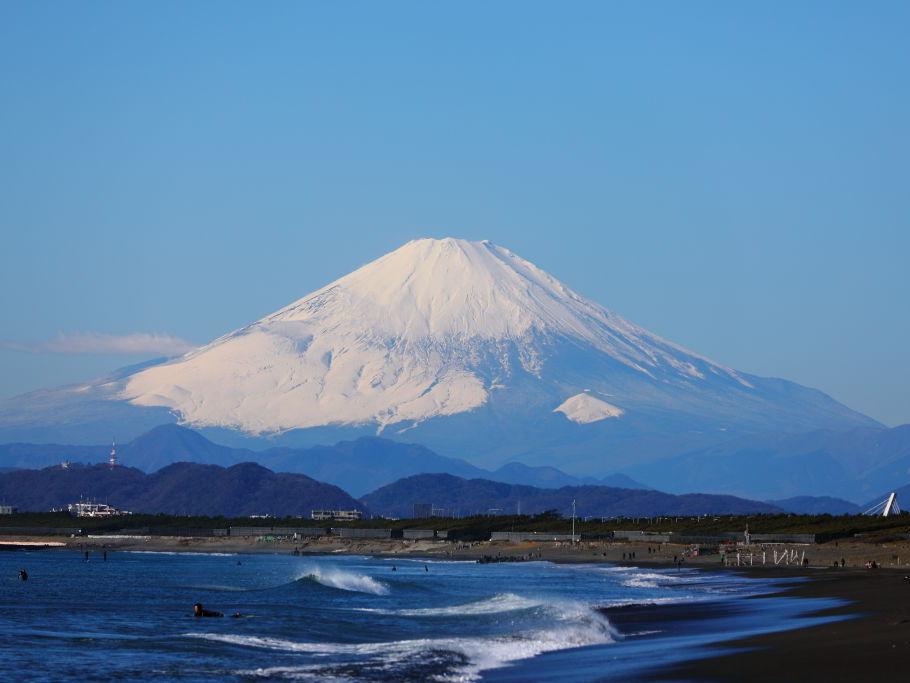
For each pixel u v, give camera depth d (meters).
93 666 78.69
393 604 143.62
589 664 77.88
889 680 63.25
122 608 135.62
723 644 85.19
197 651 87.06
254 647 90.06
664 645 88.31
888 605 115.12
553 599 145.12
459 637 99.88
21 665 78.81
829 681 63.97
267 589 177.38
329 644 93.19
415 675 74.38
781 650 77.25
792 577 195.38
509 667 77.81
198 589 180.25
